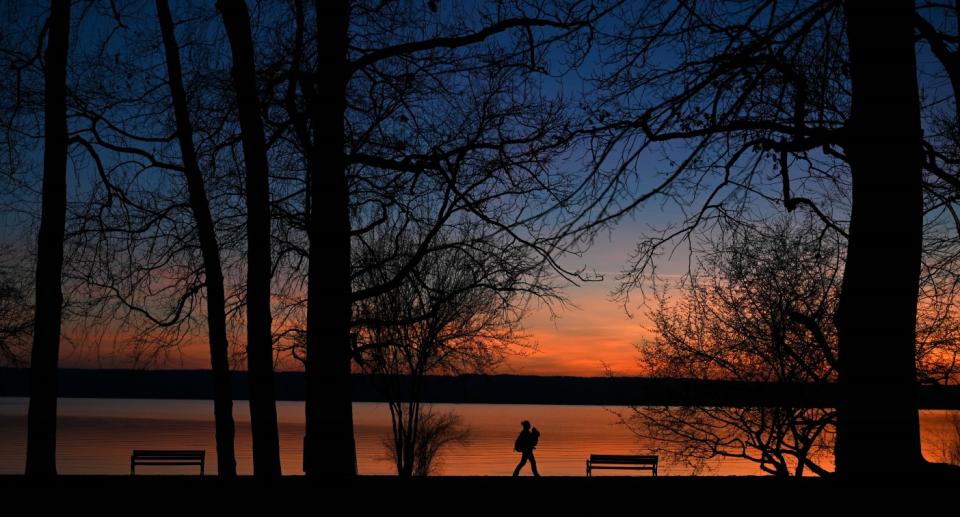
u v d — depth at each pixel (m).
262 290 10.10
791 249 16.56
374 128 13.97
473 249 16.06
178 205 15.29
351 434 10.62
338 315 10.55
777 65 8.52
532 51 9.04
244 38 10.60
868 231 7.41
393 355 24.16
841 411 7.58
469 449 64.75
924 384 13.48
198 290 15.34
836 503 6.55
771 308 16.61
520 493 6.64
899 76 7.39
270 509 6.44
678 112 8.52
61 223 11.23
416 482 6.86
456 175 13.23
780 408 17.17
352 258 17.86
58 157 11.23
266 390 10.00
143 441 69.31
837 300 16.05
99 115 14.74
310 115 11.55
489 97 13.84
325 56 10.78
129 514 6.30
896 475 6.97
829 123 9.02
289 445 60.88
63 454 56.25
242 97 10.48
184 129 12.19
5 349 27.34
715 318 17.66
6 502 6.32
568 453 62.44
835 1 7.92
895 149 7.34
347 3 11.29
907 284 7.34
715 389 17.66
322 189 10.62
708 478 7.05
